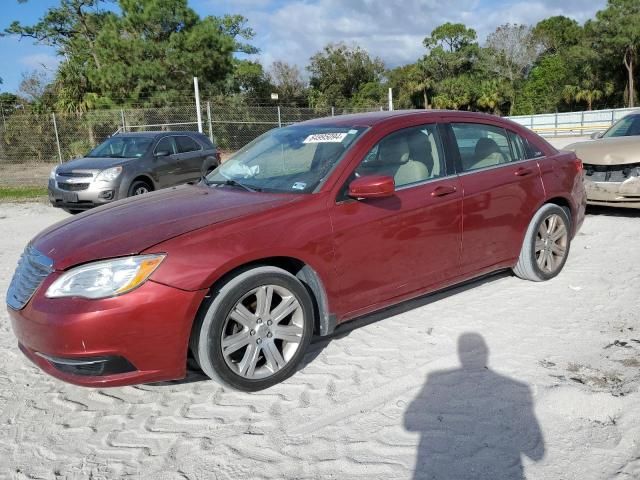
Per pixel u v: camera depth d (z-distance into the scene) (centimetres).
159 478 269
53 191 1073
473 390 332
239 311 329
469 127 463
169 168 1172
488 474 259
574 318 431
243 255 323
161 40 2988
